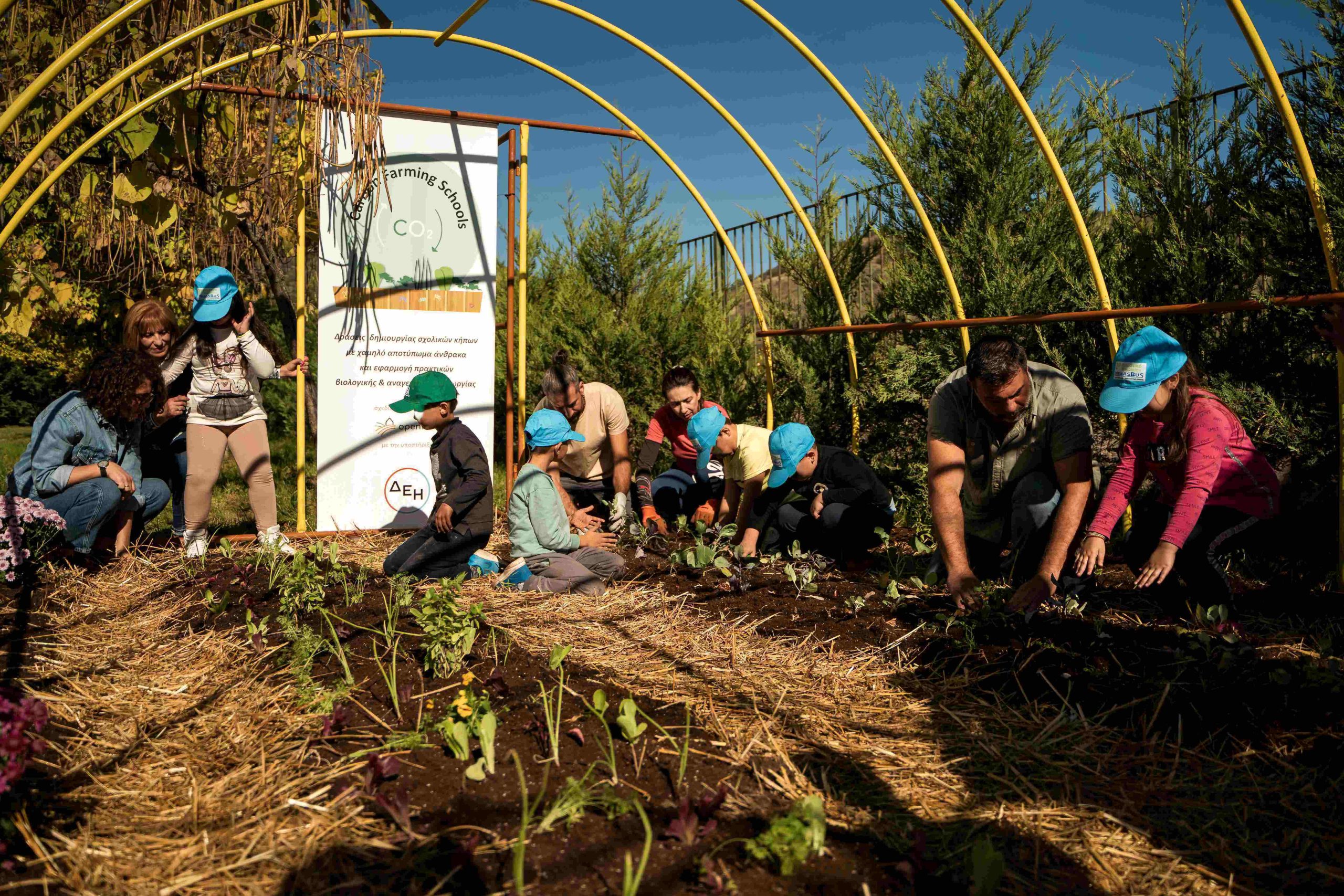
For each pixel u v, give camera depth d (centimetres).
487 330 629
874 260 816
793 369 730
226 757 255
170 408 498
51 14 534
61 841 205
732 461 512
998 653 336
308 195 612
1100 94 529
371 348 603
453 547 462
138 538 534
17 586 427
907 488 655
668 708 292
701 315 938
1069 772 254
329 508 604
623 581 469
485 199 623
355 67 543
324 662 325
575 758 247
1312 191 362
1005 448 385
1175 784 245
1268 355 457
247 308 522
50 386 1930
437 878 192
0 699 204
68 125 437
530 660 326
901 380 612
